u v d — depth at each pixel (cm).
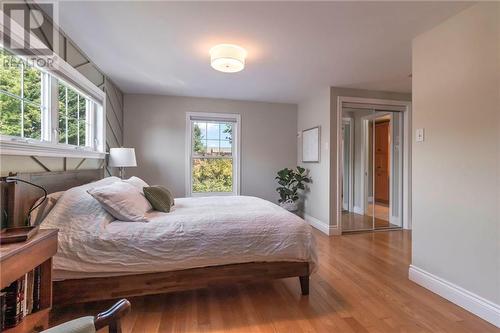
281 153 495
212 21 207
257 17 202
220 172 476
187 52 267
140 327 171
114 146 374
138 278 181
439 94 212
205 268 193
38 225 159
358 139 425
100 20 206
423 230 228
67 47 234
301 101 480
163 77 345
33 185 162
